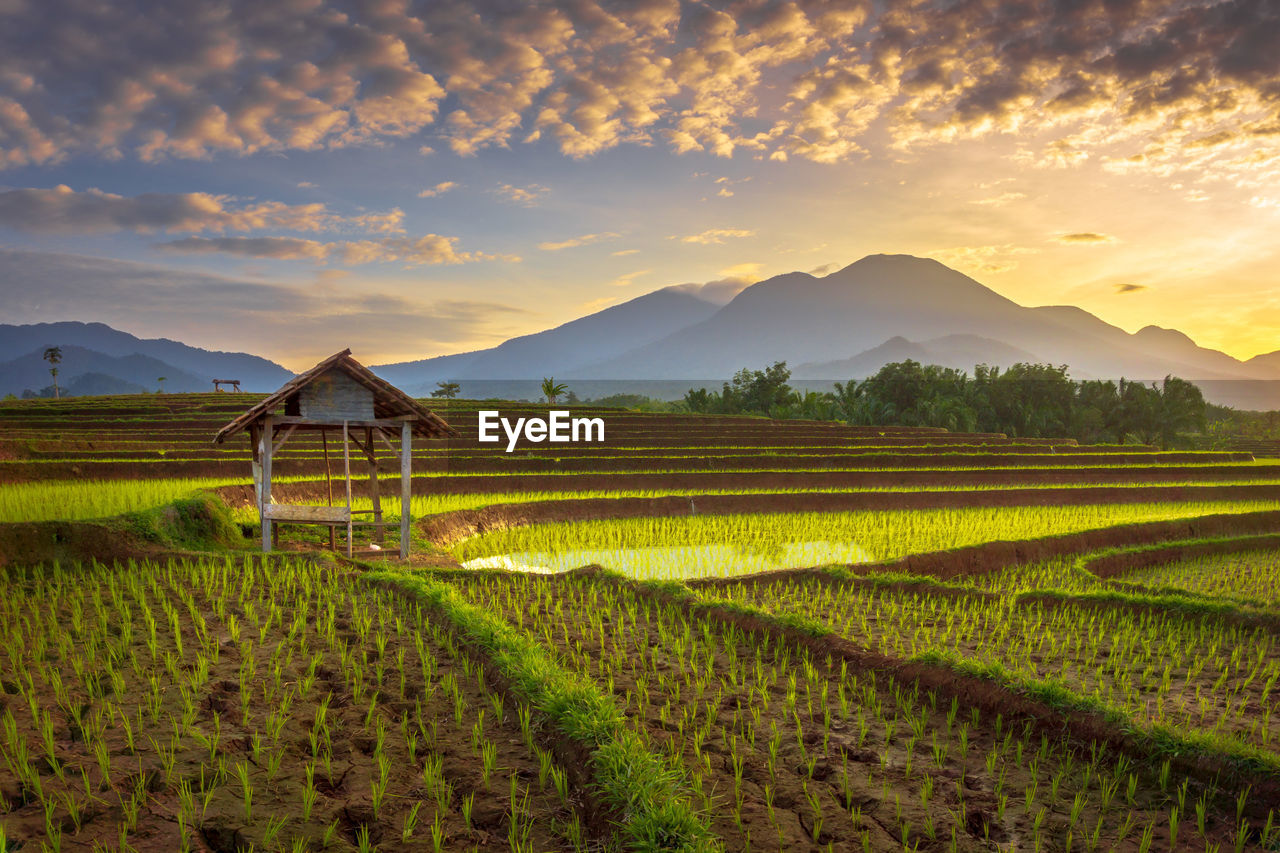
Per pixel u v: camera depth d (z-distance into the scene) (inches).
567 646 416.5
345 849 209.6
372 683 336.5
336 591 487.8
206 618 419.2
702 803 242.8
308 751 267.9
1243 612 494.6
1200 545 834.8
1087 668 406.0
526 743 280.4
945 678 351.3
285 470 1263.5
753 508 1165.7
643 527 992.9
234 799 230.2
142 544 563.5
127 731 265.4
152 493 834.2
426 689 327.0
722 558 827.4
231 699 307.9
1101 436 4121.6
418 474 1191.6
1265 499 1549.0
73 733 270.7
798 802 249.4
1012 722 316.5
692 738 299.0
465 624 400.5
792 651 416.8
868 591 578.6
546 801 243.3
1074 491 1391.5
